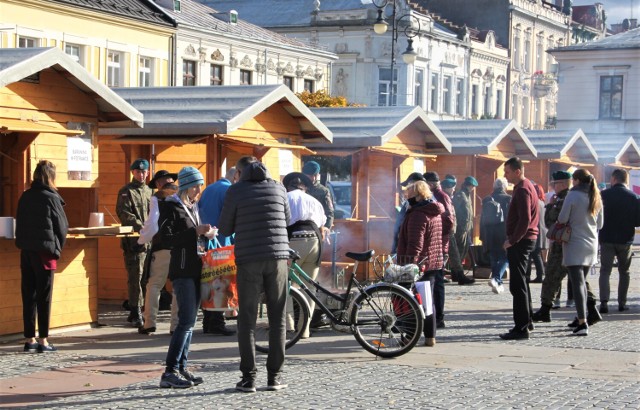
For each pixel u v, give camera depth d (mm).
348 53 68500
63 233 12797
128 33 42875
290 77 57469
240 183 10406
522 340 14164
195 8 52250
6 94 13711
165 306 17500
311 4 70375
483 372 11531
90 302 15164
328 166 42562
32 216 12609
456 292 21281
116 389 10367
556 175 16672
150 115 17750
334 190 34875
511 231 14180
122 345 13477
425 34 70375
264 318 14680
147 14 44562
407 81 68875
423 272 13453
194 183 11055
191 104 18156
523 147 30156
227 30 51156
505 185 22438
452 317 16812
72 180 14852
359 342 12680
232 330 14742
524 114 86125
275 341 10359
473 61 78250
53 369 11570
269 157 19562
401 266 13039
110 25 41656
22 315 13922
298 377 11172
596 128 36438
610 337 14531
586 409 9516
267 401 9789
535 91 85562
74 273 14844
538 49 87875
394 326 12656
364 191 23234
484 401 9844
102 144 18562
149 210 14430
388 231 23312
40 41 37500
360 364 12070
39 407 9461
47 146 14391
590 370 11719
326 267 21531
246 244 10234
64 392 10188
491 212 22000
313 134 20750
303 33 69562
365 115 23844
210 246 14250
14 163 14297
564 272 16047
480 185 28750
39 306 12789
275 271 10320
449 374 11391
